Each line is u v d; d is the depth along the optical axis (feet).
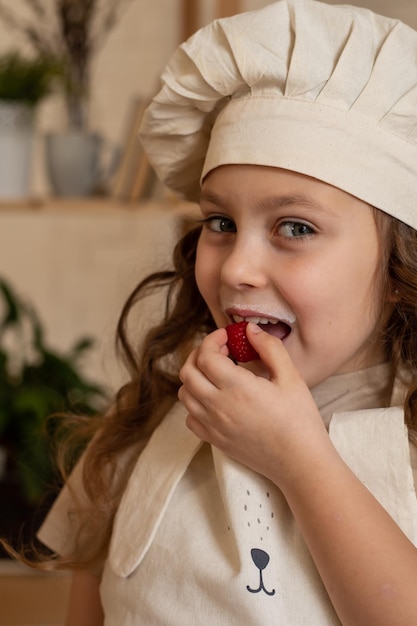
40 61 8.41
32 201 8.06
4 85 8.25
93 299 10.22
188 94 3.53
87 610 4.17
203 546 3.43
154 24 9.73
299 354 3.34
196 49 3.46
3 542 4.24
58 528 4.26
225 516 3.48
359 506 3.06
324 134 3.25
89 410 7.26
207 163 3.47
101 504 4.03
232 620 3.29
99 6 9.73
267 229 3.30
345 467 3.17
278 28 3.35
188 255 4.25
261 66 3.30
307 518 3.09
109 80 9.82
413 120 3.29
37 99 8.38
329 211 3.23
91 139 8.35
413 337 3.49
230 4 7.86
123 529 3.66
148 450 3.80
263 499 3.40
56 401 7.49
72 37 9.21
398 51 3.31
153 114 3.67
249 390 3.24
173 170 3.89
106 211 7.95
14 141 8.30
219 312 3.51
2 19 9.89
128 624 3.55
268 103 3.32
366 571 2.96
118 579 3.65
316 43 3.30
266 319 3.35
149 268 5.08
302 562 3.29
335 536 3.02
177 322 4.25
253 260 3.27
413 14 7.59
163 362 4.24
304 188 3.23
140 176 7.80
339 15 3.34
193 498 3.58
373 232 3.31
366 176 3.26
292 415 3.19
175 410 3.94
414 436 3.35
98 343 10.19
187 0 9.34
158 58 9.75
